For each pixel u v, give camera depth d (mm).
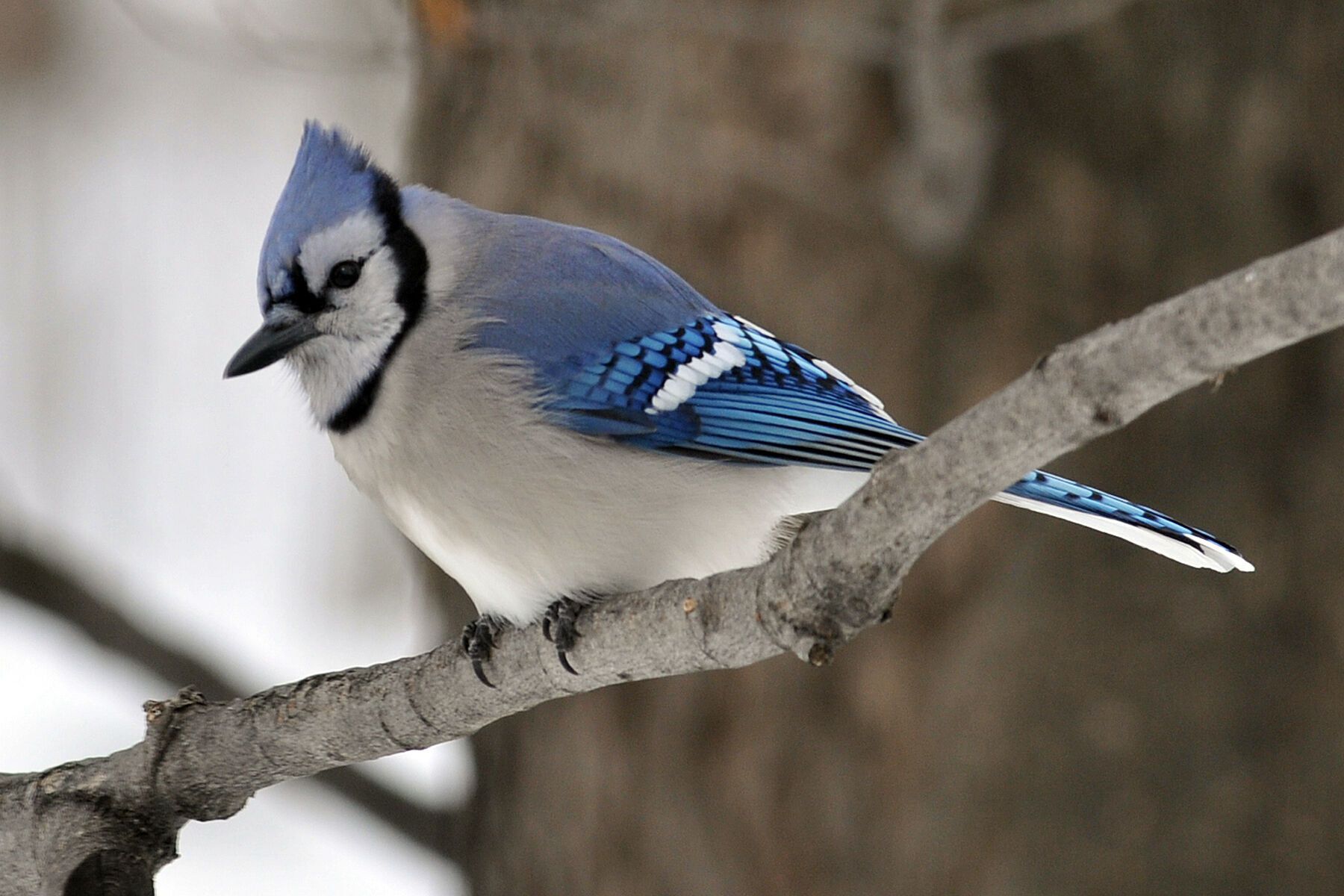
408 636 16031
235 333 17328
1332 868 10148
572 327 8203
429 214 8359
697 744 10367
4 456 16641
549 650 7059
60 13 17688
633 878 10477
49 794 7098
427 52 10477
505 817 10938
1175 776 10109
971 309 10297
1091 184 10289
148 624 10906
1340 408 10297
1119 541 10109
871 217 10289
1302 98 10328
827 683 10234
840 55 10227
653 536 7984
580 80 10641
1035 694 10102
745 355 8500
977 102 9984
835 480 8445
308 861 13523
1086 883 10070
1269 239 10328
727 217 10422
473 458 7879
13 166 17344
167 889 13078
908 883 10109
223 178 18141
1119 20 10211
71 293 17188
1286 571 10273
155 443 16984
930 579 10234
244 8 12758
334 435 8242
